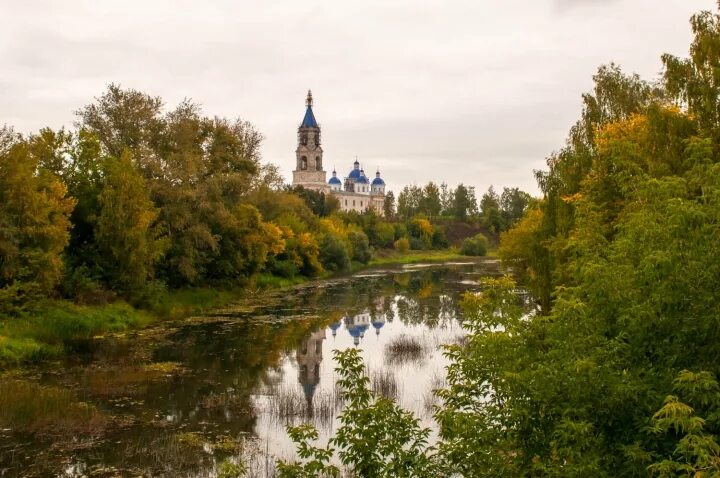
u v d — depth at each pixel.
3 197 30.77
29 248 31.00
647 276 8.34
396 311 46.56
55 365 26.59
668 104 24.59
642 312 8.02
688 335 8.09
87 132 39.34
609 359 8.18
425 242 140.88
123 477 15.26
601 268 8.91
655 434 7.59
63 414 19.28
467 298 11.21
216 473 15.56
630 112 29.56
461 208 174.38
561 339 8.84
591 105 30.75
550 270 28.55
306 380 25.50
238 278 53.97
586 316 8.78
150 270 40.25
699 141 10.17
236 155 52.66
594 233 12.12
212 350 31.12
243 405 21.61
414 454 9.05
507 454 8.82
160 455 16.62
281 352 31.03
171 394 22.89
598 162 23.47
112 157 38.59
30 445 17.17
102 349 30.14
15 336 28.55
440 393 10.52
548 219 30.84
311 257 74.88
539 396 8.09
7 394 20.34
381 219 142.25
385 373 26.33
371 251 107.31
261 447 17.48
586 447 7.79
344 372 9.80
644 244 8.95
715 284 8.02
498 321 10.10
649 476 7.16
